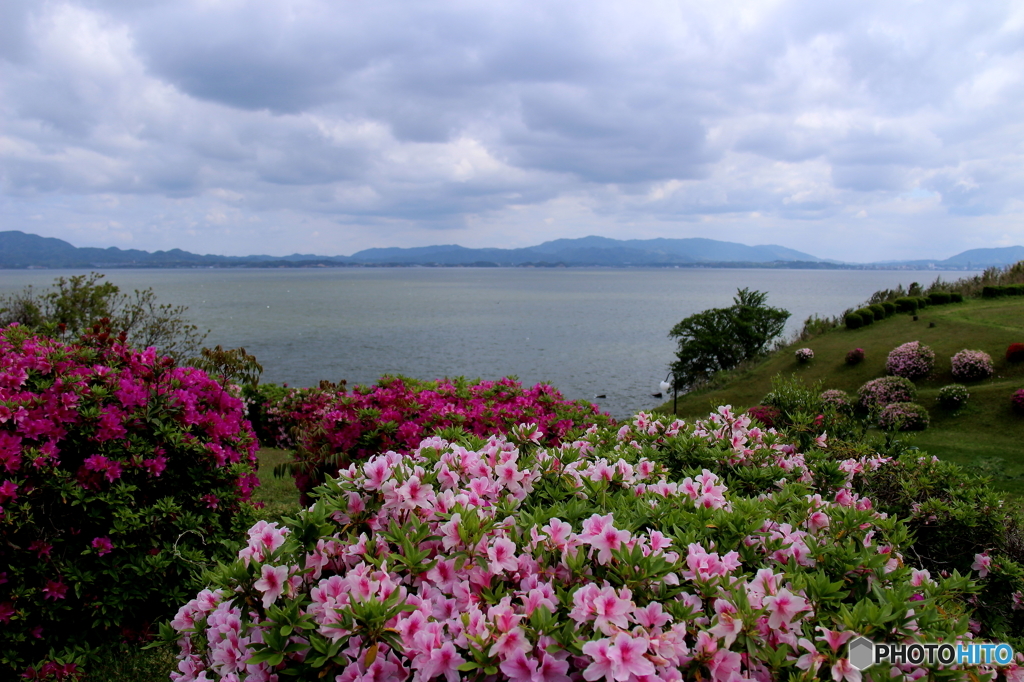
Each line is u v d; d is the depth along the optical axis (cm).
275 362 3797
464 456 347
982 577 443
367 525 300
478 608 239
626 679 197
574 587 245
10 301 1542
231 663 249
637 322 6844
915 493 502
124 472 489
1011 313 2456
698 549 268
